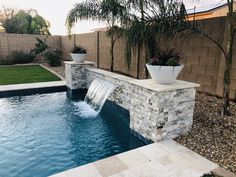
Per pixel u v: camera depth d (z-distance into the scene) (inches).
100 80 314.3
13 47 674.8
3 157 157.6
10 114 252.1
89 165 129.9
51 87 365.4
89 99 306.3
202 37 231.1
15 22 884.6
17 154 162.4
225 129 165.6
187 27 182.7
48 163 150.8
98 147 176.1
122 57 364.5
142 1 220.5
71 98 333.4
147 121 171.2
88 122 232.4
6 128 211.3
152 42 225.3
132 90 188.9
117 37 336.2
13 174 137.3
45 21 976.3
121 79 263.0
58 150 169.9
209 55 227.5
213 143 151.6
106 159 136.5
